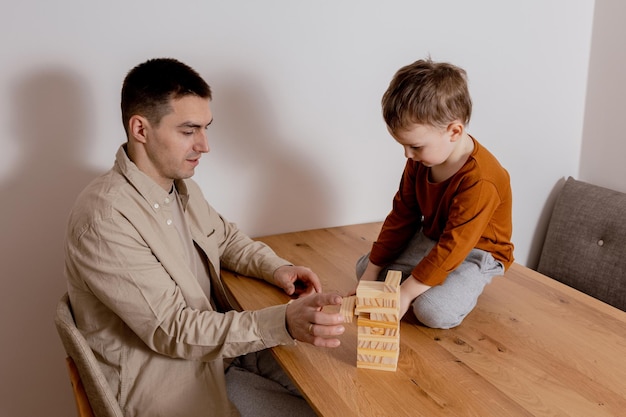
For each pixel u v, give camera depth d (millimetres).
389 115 1222
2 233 1529
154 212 1236
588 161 2150
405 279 1399
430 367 1093
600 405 981
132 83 1205
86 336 1249
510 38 1907
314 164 1798
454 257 1224
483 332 1222
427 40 1805
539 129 2072
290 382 1370
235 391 1329
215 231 1526
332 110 1761
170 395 1240
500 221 1348
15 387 1673
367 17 1708
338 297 1100
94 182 1242
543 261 2127
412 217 1444
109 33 1470
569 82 2057
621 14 1910
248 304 1351
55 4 1411
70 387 1736
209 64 1582
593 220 1978
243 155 1701
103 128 1537
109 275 1147
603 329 1238
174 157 1244
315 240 1759
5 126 1454
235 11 1565
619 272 1878
